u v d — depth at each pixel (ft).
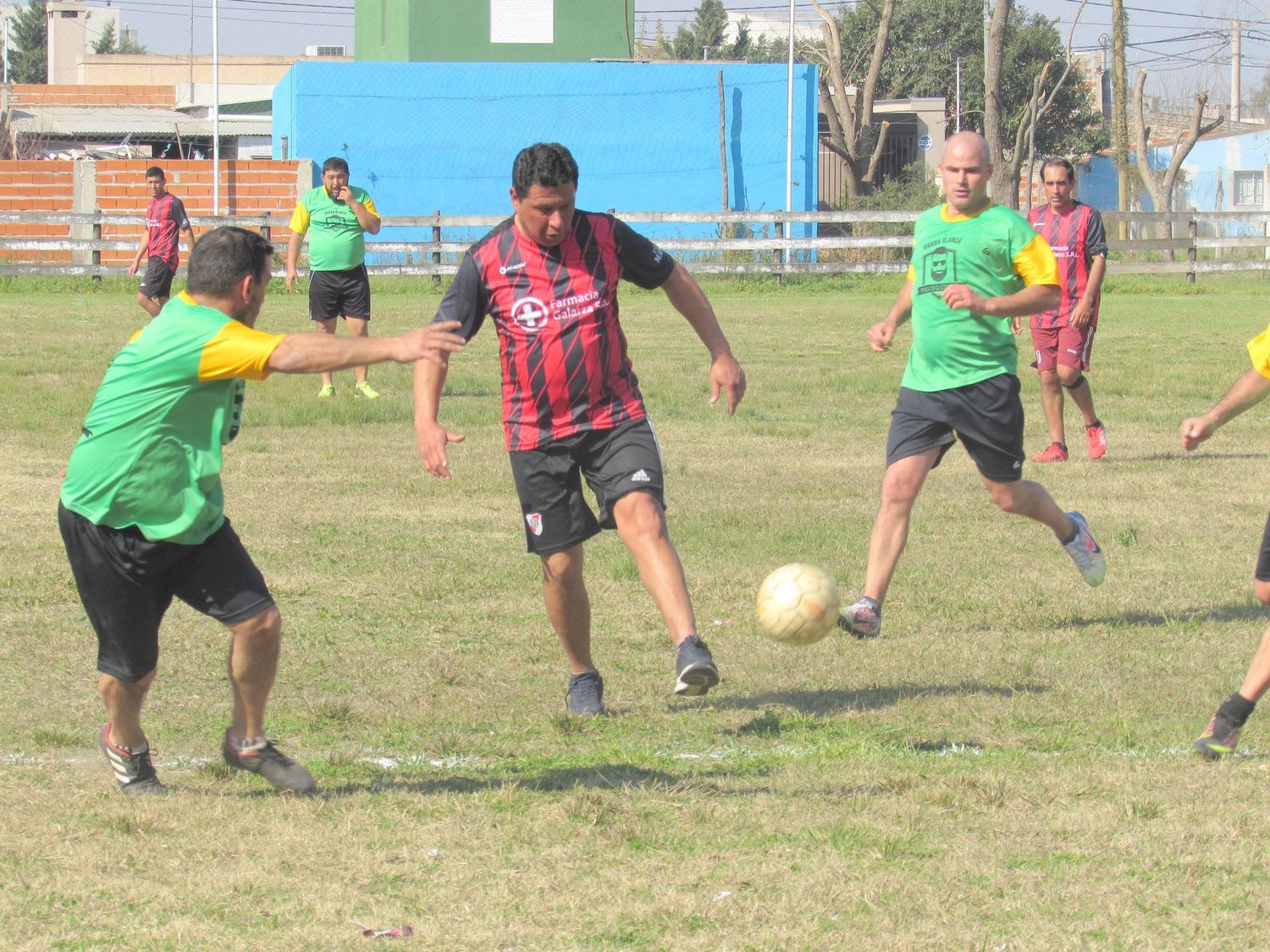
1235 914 22.25
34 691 34.09
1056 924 21.86
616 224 30.94
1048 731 31.50
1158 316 144.15
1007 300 36.32
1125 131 257.14
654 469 30.66
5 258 198.59
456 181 219.20
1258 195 349.41
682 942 21.25
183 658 36.86
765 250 213.05
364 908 22.36
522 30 239.30
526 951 21.01
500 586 44.68
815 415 81.46
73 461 25.48
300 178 204.54
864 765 29.19
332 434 74.08
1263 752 29.89
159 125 320.91
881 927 21.77
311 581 45.01
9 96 354.54
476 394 87.92
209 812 26.40
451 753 30.22
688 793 27.43
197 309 25.05
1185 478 62.69
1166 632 39.60
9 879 23.30
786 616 29.27
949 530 52.85
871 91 267.59
